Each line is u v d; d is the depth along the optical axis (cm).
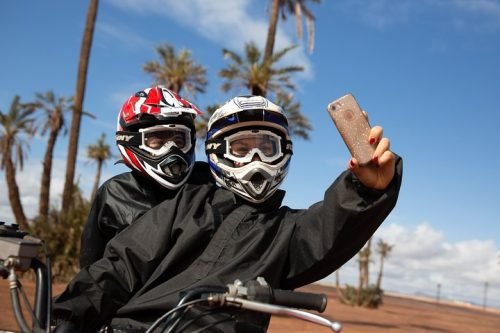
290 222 254
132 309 238
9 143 3000
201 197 265
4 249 201
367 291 4347
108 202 308
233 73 2231
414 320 3528
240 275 237
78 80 2505
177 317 193
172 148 297
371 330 2270
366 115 216
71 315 240
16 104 3069
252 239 246
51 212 2392
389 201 216
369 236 230
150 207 304
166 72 2714
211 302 185
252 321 210
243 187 258
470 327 3725
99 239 315
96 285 247
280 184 267
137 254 252
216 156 267
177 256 246
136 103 305
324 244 233
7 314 1066
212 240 250
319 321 174
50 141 3019
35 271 213
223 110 265
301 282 255
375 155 207
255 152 257
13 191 2788
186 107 306
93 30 2528
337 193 222
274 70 2238
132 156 301
